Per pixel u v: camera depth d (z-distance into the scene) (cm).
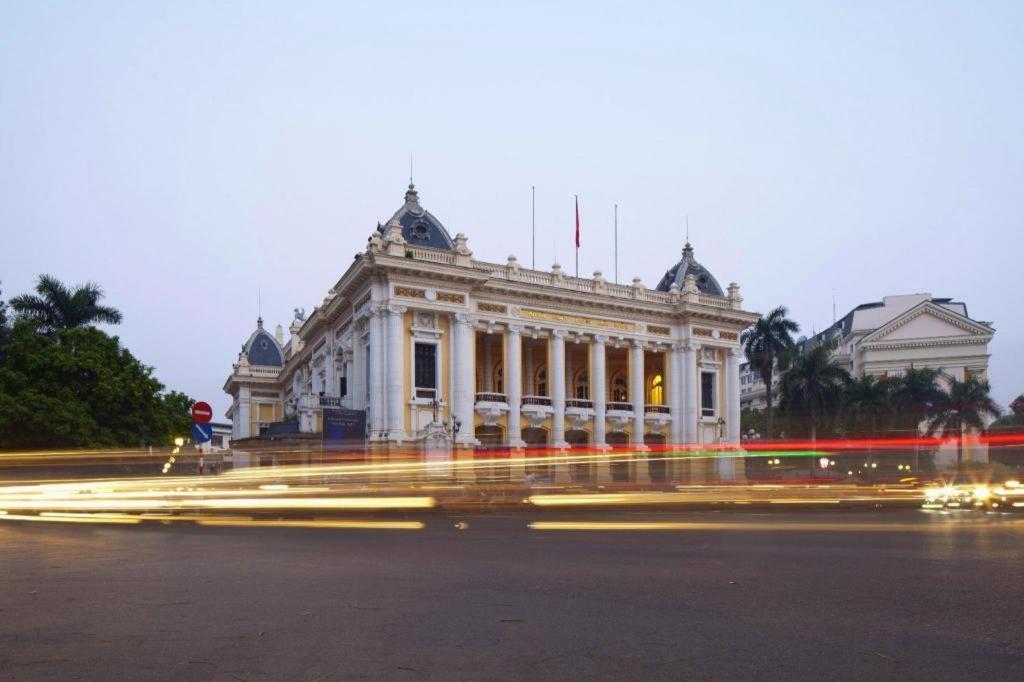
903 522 2709
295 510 3434
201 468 3516
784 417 8044
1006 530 2361
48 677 780
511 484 5209
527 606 1132
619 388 7462
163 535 2203
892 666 817
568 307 6588
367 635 954
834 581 1348
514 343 6303
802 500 4206
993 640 927
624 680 770
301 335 7875
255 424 10056
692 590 1262
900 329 11575
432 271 5725
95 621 1030
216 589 1270
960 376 11212
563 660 841
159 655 862
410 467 5462
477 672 798
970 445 9775
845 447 8156
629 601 1170
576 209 6912
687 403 7050
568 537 2153
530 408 6347
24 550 1809
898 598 1189
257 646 900
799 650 880
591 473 6456
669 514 3212
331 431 5584
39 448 4903
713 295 7481
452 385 5862
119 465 5103
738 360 7406
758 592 1244
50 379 5016
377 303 5703
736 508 3703
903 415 8569
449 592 1246
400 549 1848
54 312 5884
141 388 5262
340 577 1399
